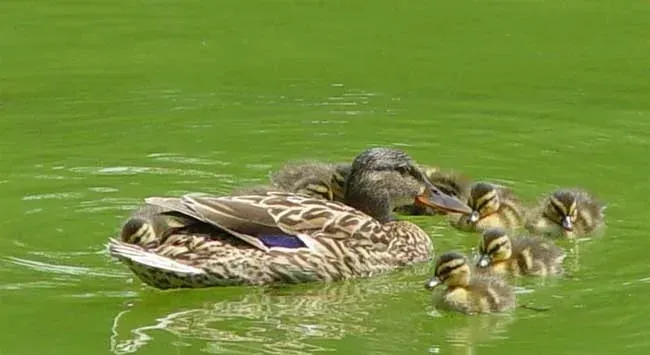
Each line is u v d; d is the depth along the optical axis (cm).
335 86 2080
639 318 1391
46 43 2255
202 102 2020
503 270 1514
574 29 2312
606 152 1853
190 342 1334
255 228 1476
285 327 1379
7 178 1739
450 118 1970
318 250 1493
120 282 1470
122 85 2081
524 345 1336
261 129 1925
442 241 1638
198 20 2370
